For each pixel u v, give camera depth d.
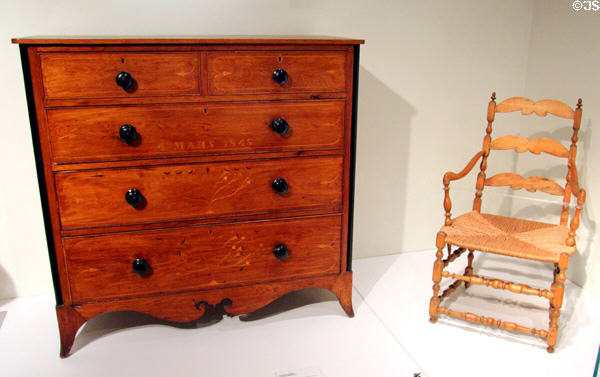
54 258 1.89
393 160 2.80
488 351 2.05
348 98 1.99
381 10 2.57
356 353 2.04
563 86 2.60
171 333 2.17
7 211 2.35
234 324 2.23
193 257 2.01
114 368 1.94
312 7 2.47
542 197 2.77
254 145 1.95
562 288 1.97
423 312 2.34
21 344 2.09
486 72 2.82
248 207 2.01
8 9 2.14
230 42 1.80
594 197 2.42
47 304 2.40
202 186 1.94
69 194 1.84
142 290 2.00
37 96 1.73
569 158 2.25
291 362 1.98
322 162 2.03
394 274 2.71
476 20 2.72
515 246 2.06
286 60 1.88
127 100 1.80
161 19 2.32
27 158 2.31
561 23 2.58
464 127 2.88
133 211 1.91
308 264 2.15
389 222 2.91
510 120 2.92
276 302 2.42
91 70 1.75
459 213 3.03
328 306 2.39
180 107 1.84
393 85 2.69
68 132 1.78
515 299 2.44
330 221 2.12
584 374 1.90
